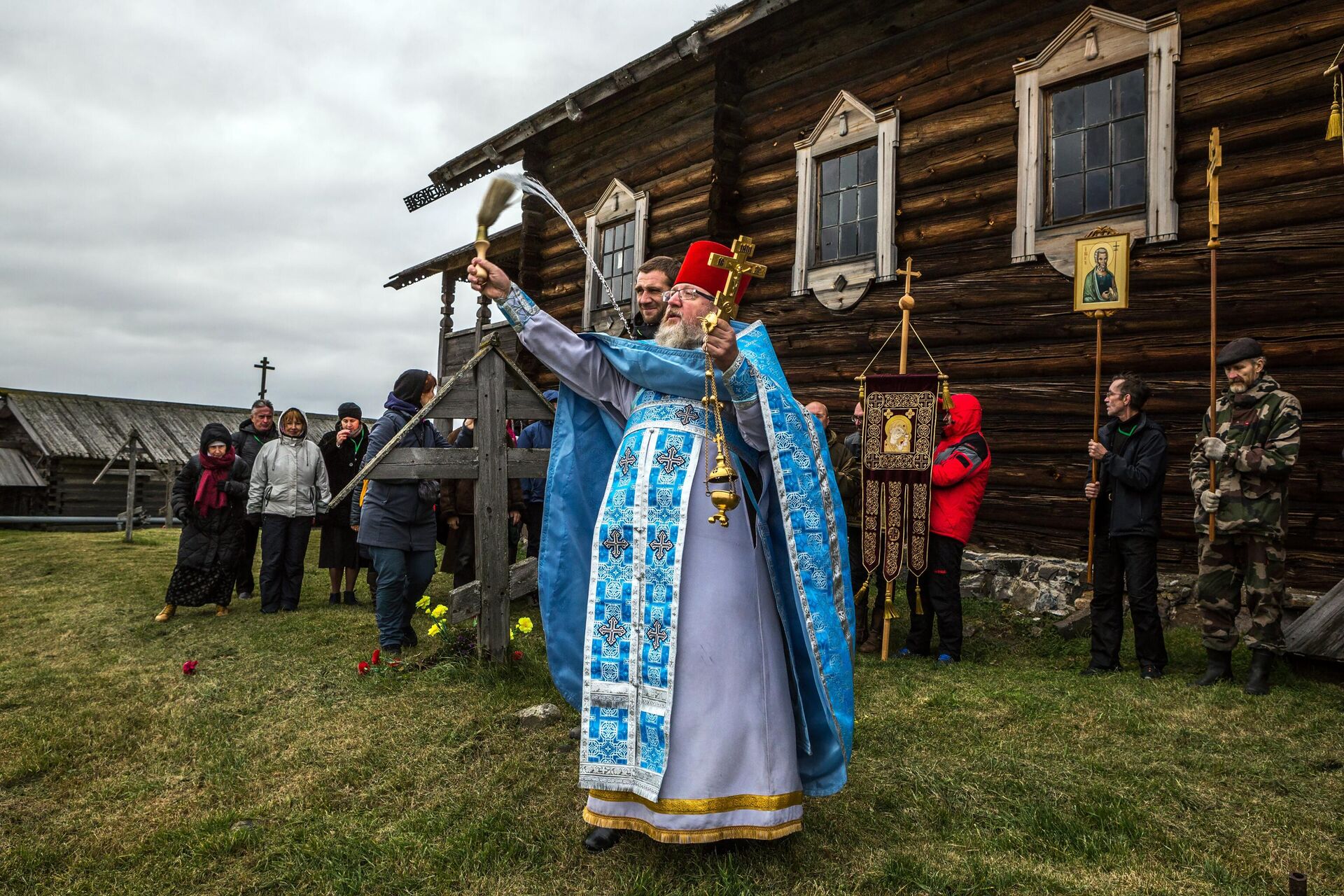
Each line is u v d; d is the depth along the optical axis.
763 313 8.31
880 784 2.99
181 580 6.18
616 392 2.82
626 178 10.08
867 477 5.16
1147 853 2.49
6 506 23.34
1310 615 4.45
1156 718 3.62
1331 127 3.86
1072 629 5.41
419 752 3.34
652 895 2.25
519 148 11.45
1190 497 5.60
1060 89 6.39
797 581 2.47
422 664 4.56
